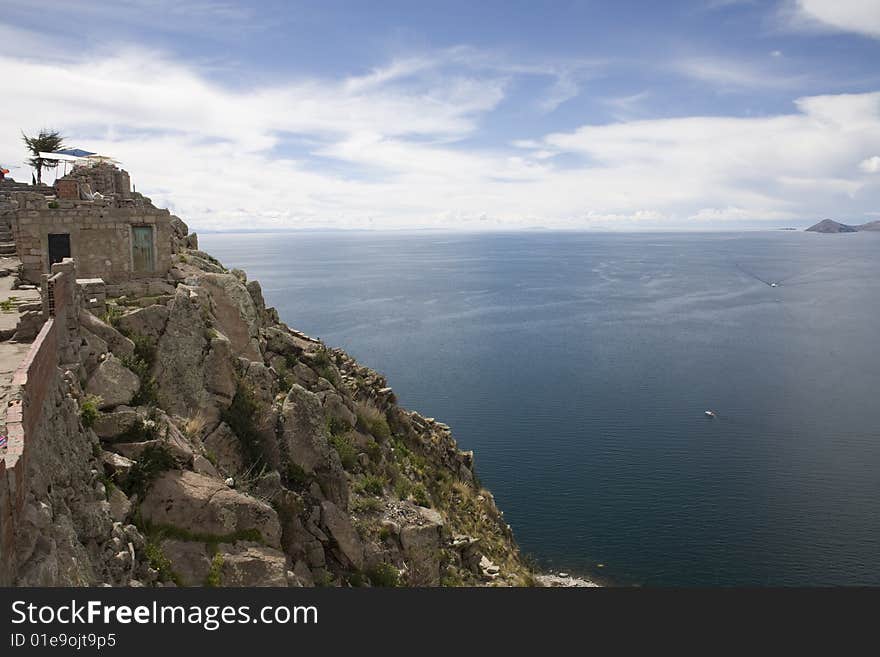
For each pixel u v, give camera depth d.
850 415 103.50
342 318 187.62
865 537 63.09
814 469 80.75
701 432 94.44
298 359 33.50
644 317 199.12
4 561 8.87
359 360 134.38
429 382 119.19
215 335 24.52
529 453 84.75
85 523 13.44
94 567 13.07
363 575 24.08
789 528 64.69
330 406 31.83
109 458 16.84
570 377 124.94
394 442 37.69
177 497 17.61
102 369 19.11
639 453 85.31
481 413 101.62
